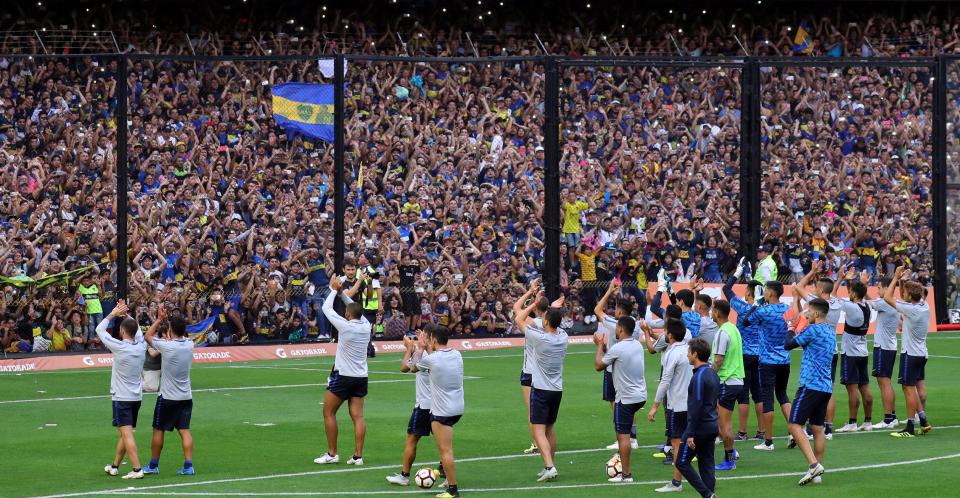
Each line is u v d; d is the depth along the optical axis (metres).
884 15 66.12
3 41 55.59
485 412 30.86
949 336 47.03
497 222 47.47
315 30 60.12
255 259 43.91
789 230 49.09
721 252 48.00
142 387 23.08
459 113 50.22
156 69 49.88
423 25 62.03
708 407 19.67
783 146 50.97
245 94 49.16
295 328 43.69
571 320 46.62
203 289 42.69
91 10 57.47
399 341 44.62
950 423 29.22
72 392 34.38
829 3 65.62
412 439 22.02
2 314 40.41
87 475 22.95
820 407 21.88
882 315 28.00
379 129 48.59
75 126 47.75
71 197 44.59
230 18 59.31
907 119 52.47
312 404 32.06
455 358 21.11
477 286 46.34
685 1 64.81
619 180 49.31
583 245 46.75
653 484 22.16
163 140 47.31
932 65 45.25
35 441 26.59
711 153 50.31
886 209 50.69
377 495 21.11
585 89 50.81
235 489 21.59
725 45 65.06
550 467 22.39
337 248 39.91
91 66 49.44
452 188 48.00
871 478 22.44
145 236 43.41
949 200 49.00
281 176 46.59
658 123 50.50
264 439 26.97
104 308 41.56
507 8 63.09
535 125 50.38
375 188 47.19
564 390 34.78
